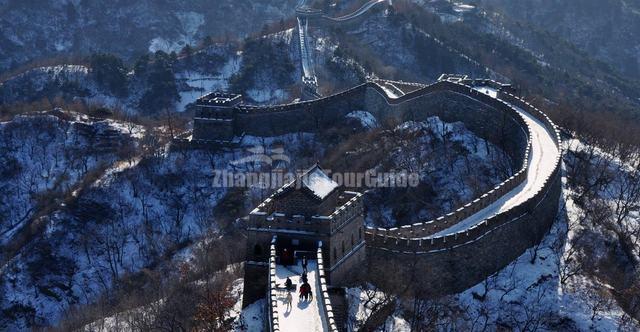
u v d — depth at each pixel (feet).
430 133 551.18
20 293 526.57
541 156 456.45
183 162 629.92
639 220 448.65
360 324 300.40
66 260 548.72
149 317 358.43
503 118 512.22
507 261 372.99
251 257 311.06
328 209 318.65
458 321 328.49
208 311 318.65
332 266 303.89
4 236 612.70
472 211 380.17
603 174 495.82
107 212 587.68
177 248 542.16
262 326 297.53
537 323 333.01
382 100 645.10
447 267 344.08
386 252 336.90
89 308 439.63
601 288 363.97
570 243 399.03
